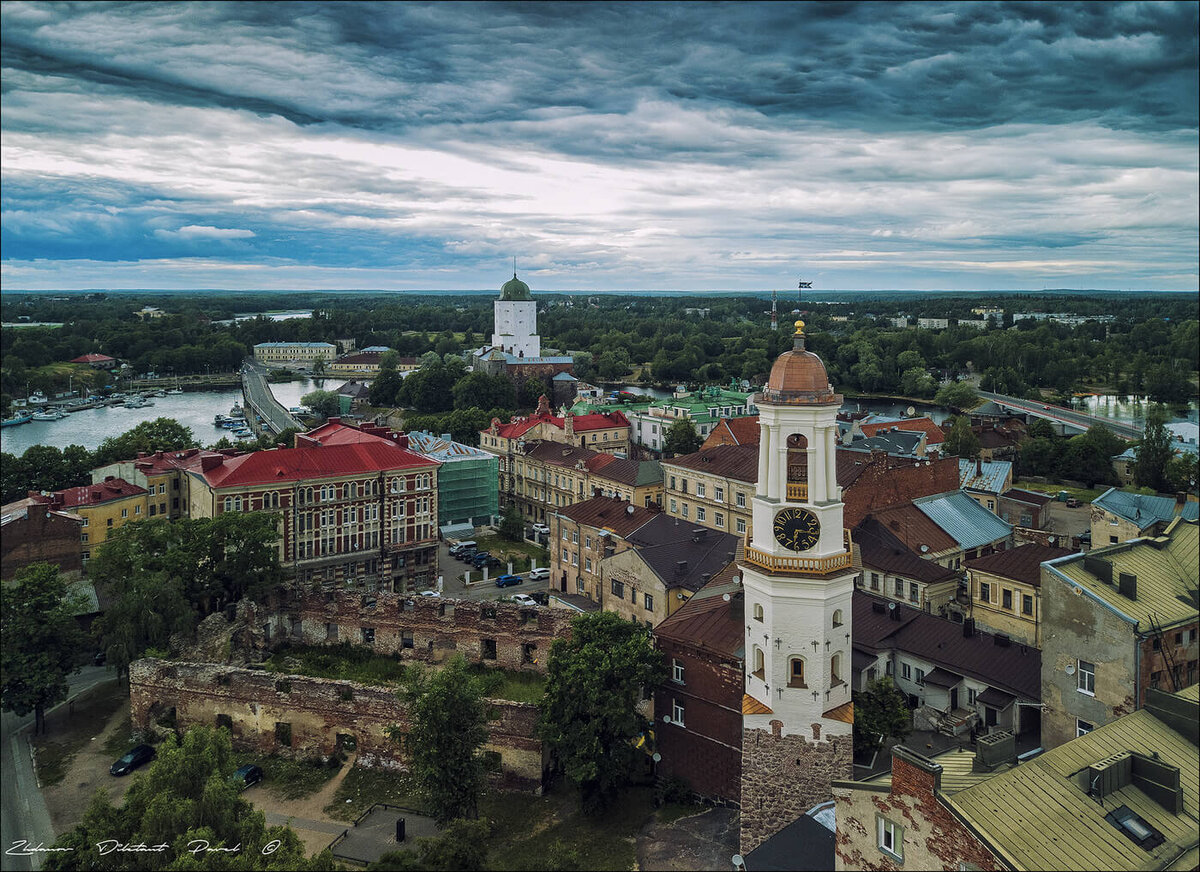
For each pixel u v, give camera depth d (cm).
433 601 8850
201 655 8381
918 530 10069
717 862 5656
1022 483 18238
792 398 5144
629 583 8706
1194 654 5622
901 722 6181
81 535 12031
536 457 16062
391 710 7162
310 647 9475
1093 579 5775
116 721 8181
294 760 7438
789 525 5259
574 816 6431
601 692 6225
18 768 7338
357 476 11862
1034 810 3775
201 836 4569
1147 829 3772
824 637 5291
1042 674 5922
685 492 13362
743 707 5569
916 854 3912
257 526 9550
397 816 6575
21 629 7762
